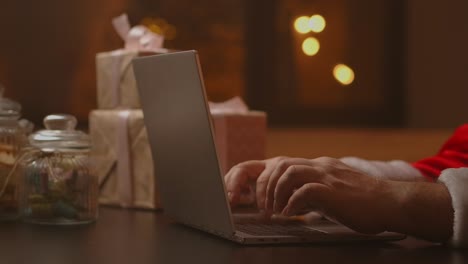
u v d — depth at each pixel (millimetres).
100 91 1989
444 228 1394
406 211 1394
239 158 1873
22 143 1683
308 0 4949
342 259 1313
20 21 4531
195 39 4805
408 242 1437
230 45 4859
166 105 1550
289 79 4953
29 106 4555
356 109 5098
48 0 4551
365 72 5125
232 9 4848
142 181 1863
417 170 1722
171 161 1587
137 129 1876
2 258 1326
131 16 4668
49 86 4566
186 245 1407
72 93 4582
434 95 5238
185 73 1448
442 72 5258
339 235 1428
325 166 1430
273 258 1316
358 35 5098
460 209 1383
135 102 1919
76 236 1492
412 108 5211
